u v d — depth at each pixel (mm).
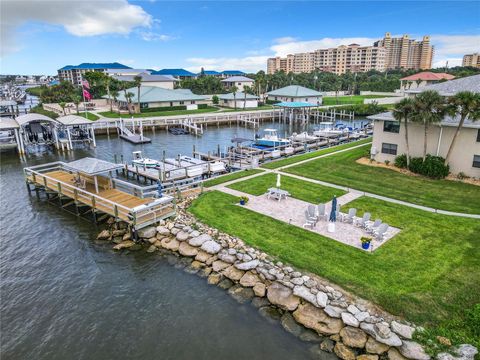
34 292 18047
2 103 80312
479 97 27438
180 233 21906
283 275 17078
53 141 54344
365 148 45312
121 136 64125
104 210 24844
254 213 24250
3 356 14031
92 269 20000
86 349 14266
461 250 18906
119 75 161875
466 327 13531
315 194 27922
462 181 30531
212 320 15461
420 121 30156
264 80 118062
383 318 14172
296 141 55281
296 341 14023
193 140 63094
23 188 34688
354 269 17266
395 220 22797
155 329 15164
